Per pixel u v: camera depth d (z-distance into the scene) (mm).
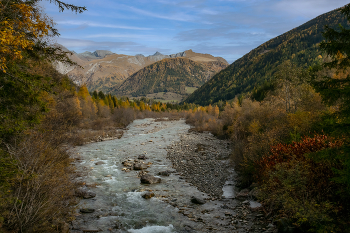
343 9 6199
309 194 7789
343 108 6320
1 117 7379
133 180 14188
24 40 5883
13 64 7316
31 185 6867
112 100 83688
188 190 12602
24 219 6238
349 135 6156
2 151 6906
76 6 7164
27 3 6863
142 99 166125
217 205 10492
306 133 13797
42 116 9680
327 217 6684
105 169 16547
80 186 12531
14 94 7914
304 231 6914
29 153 7660
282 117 19453
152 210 9930
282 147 11000
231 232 7895
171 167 17531
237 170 15250
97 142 28812
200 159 19781
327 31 6566
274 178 9094
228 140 29734
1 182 6098
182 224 8648
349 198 7152
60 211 7730
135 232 8016
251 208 9672
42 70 11758
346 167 6746
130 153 22422
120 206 10305
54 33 8328
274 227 7762
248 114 28297
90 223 8500
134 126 52562
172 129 46000
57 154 10008
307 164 8422
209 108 86625
